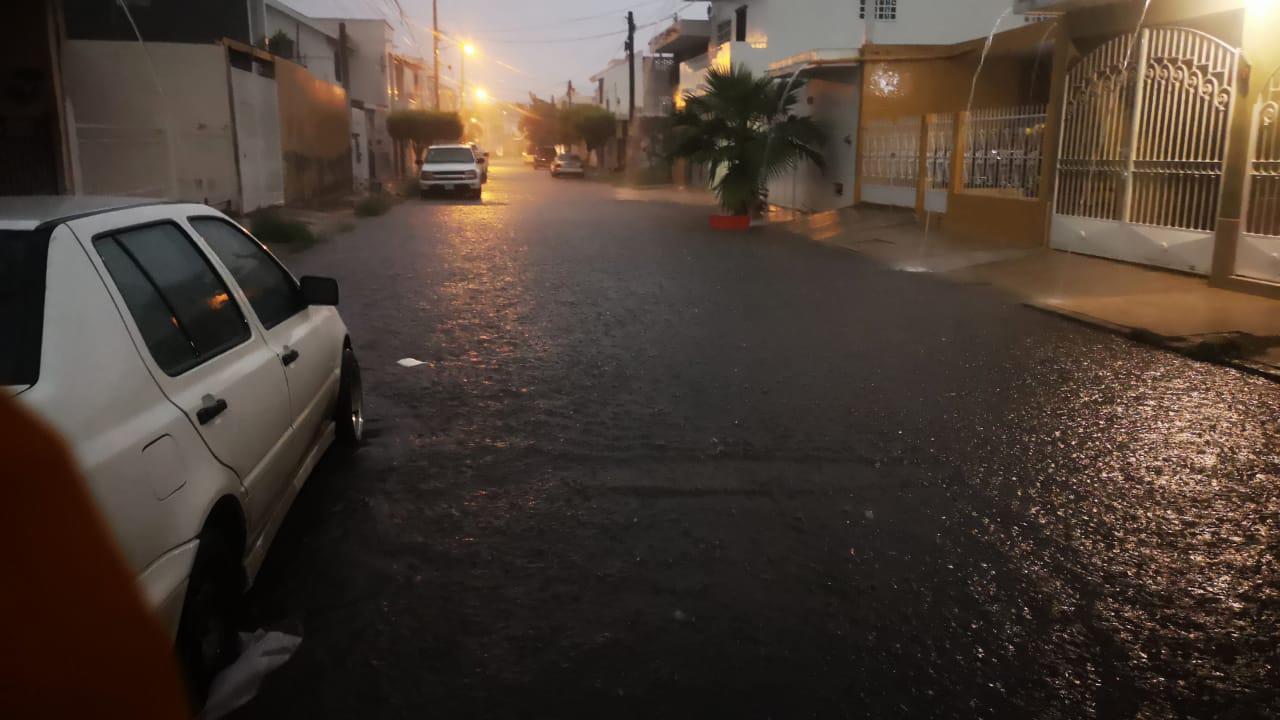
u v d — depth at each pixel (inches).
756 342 378.0
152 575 111.0
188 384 134.2
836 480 223.9
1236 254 461.4
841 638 153.1
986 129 697.6
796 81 987.3
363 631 153.9
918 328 406.9
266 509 160.7
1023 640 152.9
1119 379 318.7
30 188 649.0
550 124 3627.0
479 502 209.5
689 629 155.7
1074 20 581.6
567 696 136.5
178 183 839.7
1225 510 206.7
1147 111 522.9
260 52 971.9
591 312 445.4
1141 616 161.0
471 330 402.0
